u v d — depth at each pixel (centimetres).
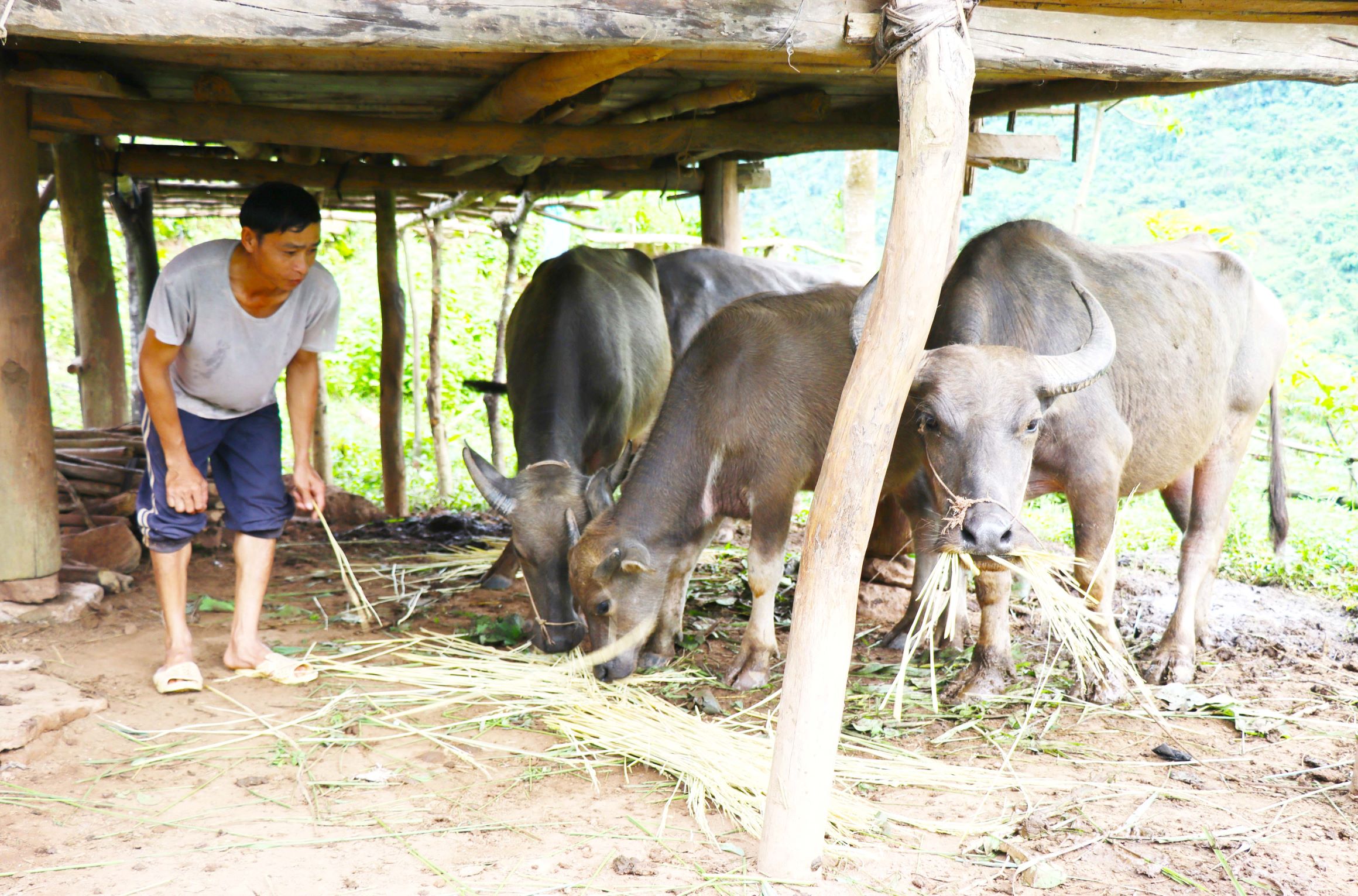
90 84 459
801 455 450
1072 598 365
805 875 270
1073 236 468
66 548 560
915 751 366
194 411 395
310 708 400
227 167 741
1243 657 488
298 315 394
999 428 357
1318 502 844
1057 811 316
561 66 475
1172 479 479
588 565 427
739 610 581
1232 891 268
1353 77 363
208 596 561
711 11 289
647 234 1291
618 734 371
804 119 641
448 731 385
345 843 290
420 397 1370
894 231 261
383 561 677
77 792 321
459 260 1588
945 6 255
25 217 468
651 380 659
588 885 265
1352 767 353
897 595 611
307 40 272
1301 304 1039
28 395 477
